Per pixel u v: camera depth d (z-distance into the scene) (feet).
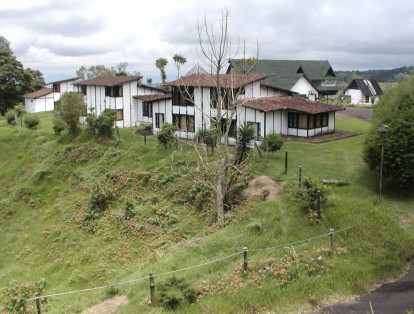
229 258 48.47
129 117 147.23
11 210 94.17
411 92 65.77
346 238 49.60
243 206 64.75
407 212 57.57
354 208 55.62
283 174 74.33
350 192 64.85
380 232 50.21
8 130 142.00
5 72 201.57
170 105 121.08
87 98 154.20
